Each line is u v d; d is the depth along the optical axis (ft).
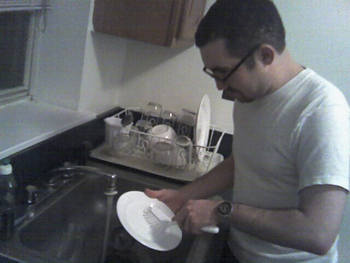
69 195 3.88
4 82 4.40
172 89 5.59
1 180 3.09
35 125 4.00
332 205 2.29
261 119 2.85
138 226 3.45
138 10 4.26
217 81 2.72
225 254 3.56
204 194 3.67
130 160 4.76
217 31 2.43
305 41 4.83
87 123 4.69
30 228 3.26
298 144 2.57
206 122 5.05
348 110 2.51
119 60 5.54
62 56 4.62
